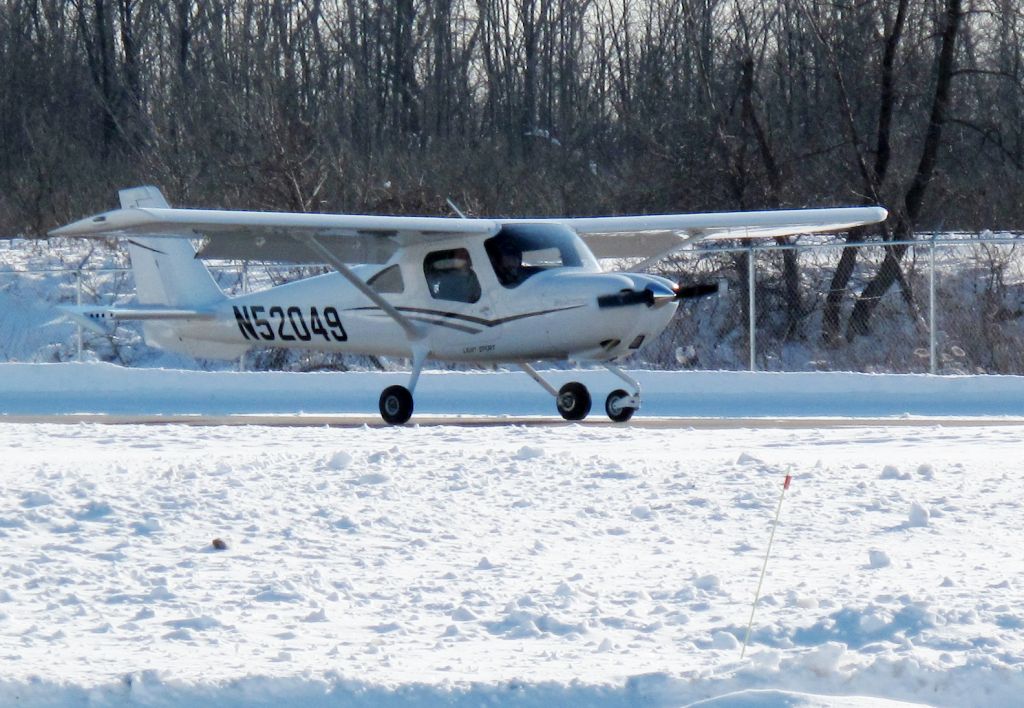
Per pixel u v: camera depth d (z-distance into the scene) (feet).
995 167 437.99
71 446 167.32
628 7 554.05
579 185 417.69
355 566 85.05
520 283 199.82
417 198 380.99
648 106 454.40
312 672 57.36
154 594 76.74
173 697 55.47
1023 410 225.76
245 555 88.69
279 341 231.09
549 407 236.02
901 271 298.76
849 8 367.66
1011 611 68.39
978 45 477.77
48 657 62.13
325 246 209.26
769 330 297.53
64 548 91.15
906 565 82.69
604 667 59.98
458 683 56.59
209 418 221.66
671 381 234.79
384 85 552.00
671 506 107.24
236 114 429.79
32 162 465.47
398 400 206.08
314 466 129.39
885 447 159.22
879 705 50.49
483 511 105.40
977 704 56.18
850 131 360.69
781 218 226.38
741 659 60.29
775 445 162.91
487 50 568.82
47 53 548.31
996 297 302.04
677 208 370.73
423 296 208.23
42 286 349.61
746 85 363.56
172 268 243.81
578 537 95.09
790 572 81.25
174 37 549.13
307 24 555.69
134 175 438.81
